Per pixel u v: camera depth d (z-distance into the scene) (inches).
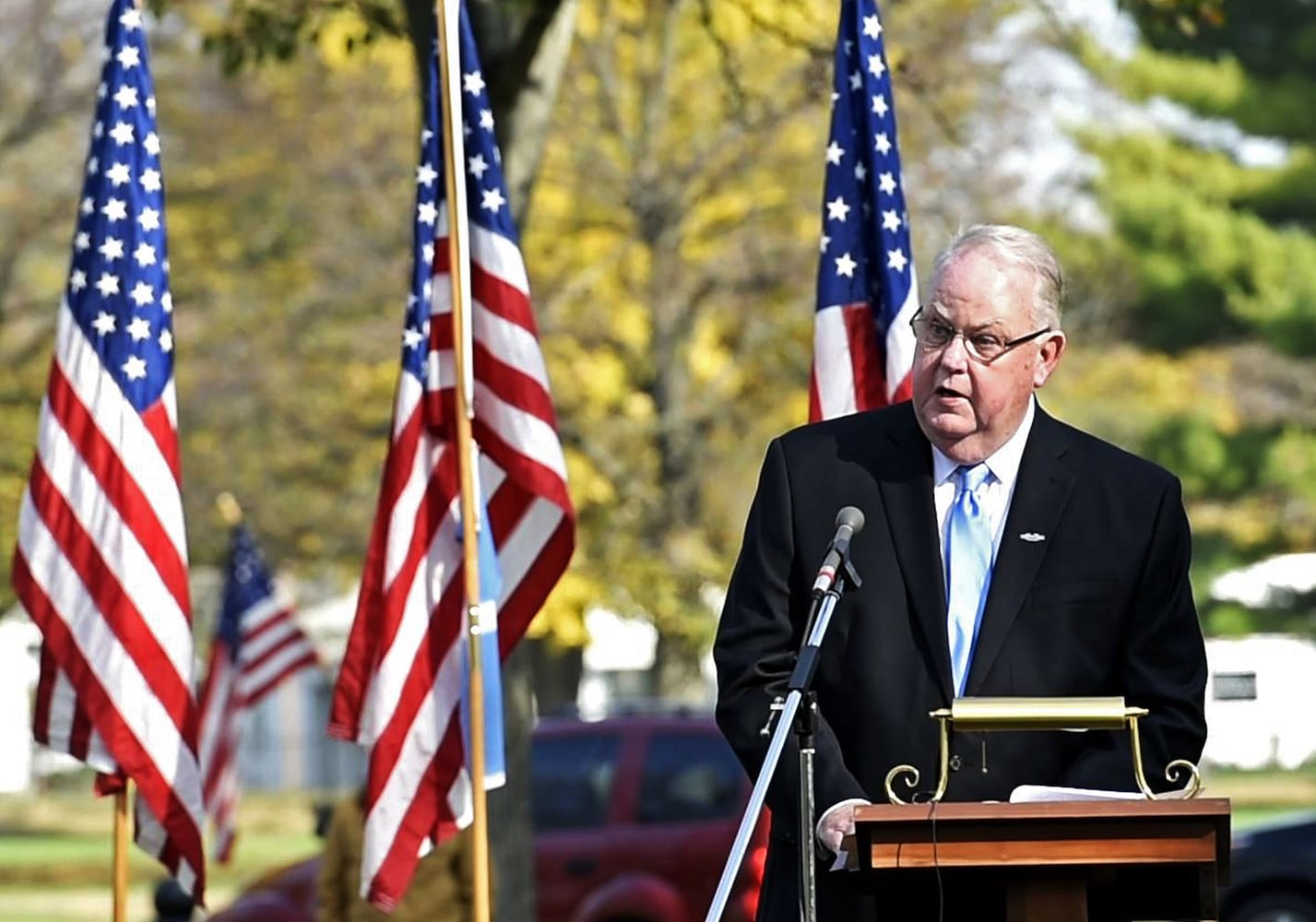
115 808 663.1
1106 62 2613.2
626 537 1898.4
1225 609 3225.9
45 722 655.8
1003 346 424.8
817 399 626.8
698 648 2140.7
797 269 1907.0
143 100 670.5
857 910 420.2
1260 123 3011.8
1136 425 2701.8
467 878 892.6
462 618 658.2
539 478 658.2
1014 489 434.6
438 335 666.8
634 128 1969.7
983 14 1920.5
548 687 2498.8
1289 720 3695.9
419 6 848.9
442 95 652.1
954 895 409.7
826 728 424.2
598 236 1934.1
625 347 1947.6
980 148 2000.5
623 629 3122.5
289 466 2262.6
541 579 667.4
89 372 658.8
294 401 2201.0
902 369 620.7
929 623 427.2
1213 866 369.4
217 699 1518.2
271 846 2691.9
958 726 388.5
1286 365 2928.2
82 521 653.9
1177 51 2962.6
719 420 1947.6
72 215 2404.0
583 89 1909.4
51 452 657.0
